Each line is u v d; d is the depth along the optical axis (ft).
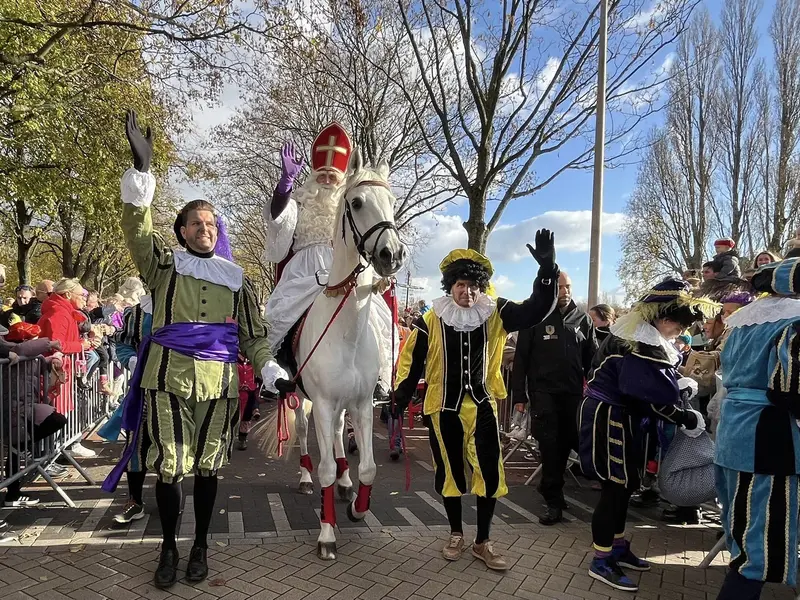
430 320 11.24
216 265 10.52
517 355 14.96
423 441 23.61
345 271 11.01
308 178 14.51
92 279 92.38
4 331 13.79
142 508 12.82
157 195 62.85
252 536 12.05
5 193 34.24
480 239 24.91
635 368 10.32
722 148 79.97
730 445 8.52
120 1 24.34
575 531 13.14
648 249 95.35
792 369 7.81
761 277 8.78
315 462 19.12
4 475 12.60
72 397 16.84
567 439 14.08
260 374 10.49
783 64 71.36
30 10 27.71
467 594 9.78
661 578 10.79
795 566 7.93
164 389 9.66
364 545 11.79
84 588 9.52
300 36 27.30
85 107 33.55
